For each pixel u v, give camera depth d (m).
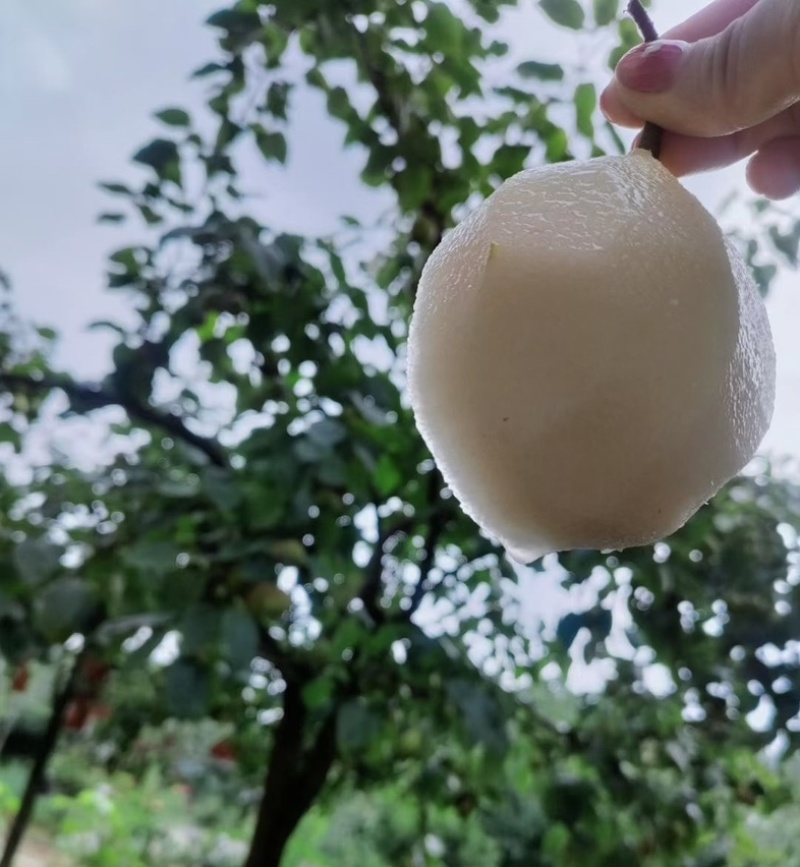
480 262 0.14
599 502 0.14
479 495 0.15
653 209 0.15
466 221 0.16
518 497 0.14
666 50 0.18
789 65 0.17
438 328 0.14
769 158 0.26
